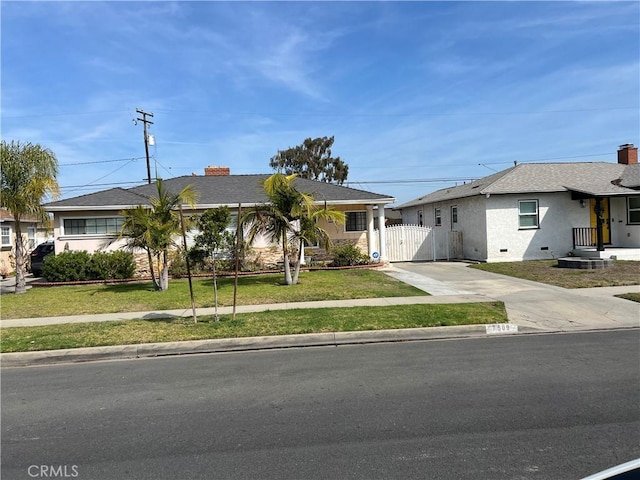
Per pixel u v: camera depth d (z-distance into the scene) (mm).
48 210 18625
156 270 19062
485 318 9508
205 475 3711
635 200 20828
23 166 15562
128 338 8555
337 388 5789
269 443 4266
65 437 4543
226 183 22500
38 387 6258
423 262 23031
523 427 4441
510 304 11109
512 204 21438
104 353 7949
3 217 24031
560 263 18234
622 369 6289
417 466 3746
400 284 14820
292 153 51531
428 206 29750
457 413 4844
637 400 5094
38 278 21938
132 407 5352
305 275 17625
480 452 3959
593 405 4965
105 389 6074
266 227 15391
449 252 24094
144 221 14914
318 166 51438
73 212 19219
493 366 6574
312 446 4172
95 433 4621
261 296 13094
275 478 3629
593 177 22688
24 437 4566
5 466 3955
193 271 18828
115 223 19609
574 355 7098
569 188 21000
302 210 15156
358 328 8883
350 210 21641
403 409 5004
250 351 8000
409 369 6535
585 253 20203
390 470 3695
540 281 14859
